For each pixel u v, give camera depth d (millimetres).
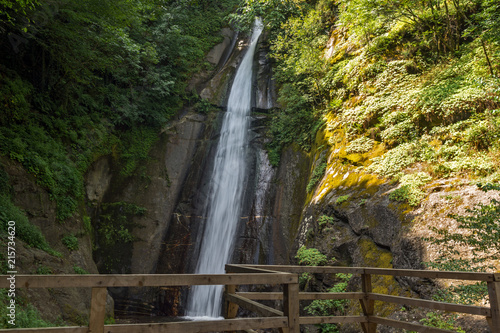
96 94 17531
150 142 18328
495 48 9984
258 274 3557
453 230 7473
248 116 18922
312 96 16469
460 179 8656
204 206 16750
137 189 16734
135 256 15266
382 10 13148
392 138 11242
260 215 15086
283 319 3557
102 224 15391
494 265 6320
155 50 18641
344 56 15594
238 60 22797
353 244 9766
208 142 18750
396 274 4875
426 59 12703
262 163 16906
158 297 14078
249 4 22078
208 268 14891
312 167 14336
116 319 13031
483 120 9211
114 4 12555
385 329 7172
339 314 8516
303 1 21016
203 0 25578
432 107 10430
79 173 14016
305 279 10523
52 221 11156
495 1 9484
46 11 11867
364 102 12953
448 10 12430
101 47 15406
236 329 3385
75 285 2912
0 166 10250
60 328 2828
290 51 17859
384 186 10094
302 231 12273
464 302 5871
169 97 20109
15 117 12500
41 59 14586
